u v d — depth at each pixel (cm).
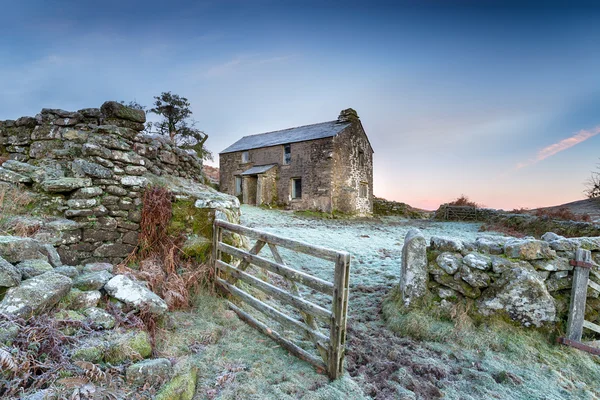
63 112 431
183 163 597
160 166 520
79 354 199
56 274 240
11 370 170
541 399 264
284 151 1936
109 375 195
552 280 370
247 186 1988
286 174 1897
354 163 1941
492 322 362
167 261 382
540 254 378
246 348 298
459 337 352
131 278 324
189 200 451
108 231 376
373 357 319
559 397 268
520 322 357
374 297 486
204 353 277
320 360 278
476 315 372
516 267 368
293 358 293
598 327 346
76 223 347
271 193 1900
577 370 314
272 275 548
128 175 411
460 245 411
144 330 261
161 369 218
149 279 340
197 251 415
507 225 1318
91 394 175
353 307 453
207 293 388
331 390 246
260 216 1403
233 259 448
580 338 344
